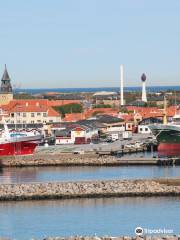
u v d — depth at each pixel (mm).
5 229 164125
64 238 141125
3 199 192875
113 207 184000
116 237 141125
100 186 199250
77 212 178875
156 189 198125
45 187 197250
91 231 161250
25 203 189375
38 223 169000
